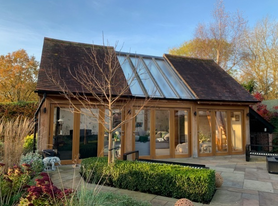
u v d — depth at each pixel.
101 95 7.87
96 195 3.39
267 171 7.36
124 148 9.06
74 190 3.11
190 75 12.02
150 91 9.81
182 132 10.14
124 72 10.70
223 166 8.20
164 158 9.72
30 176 4.34
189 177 4.65
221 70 14.12
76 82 8.64
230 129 11.14
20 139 4.54
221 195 4.98
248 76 21.66
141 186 5.14
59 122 8.25
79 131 8.52
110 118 5.90
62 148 8.25
